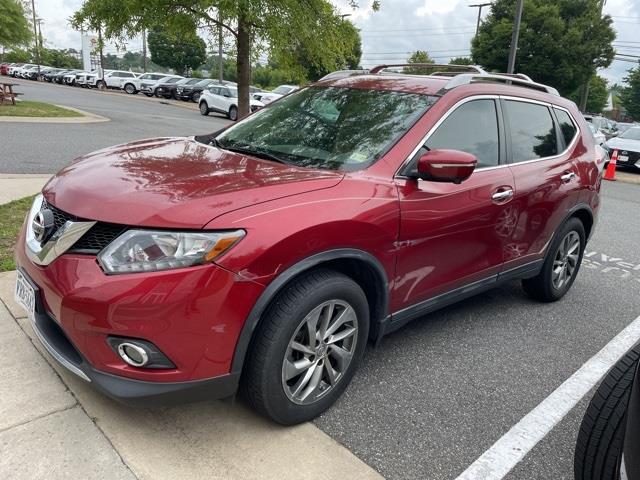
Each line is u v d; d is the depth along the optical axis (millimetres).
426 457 2725
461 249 3492
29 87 35188
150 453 2520
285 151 3354
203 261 2303
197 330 2326
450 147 3410
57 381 2941
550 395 3377
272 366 2562
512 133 3969
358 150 3193
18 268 2824
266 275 2432
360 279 3047
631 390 1840
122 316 2256
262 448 2639
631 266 6336
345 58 8633
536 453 2836
